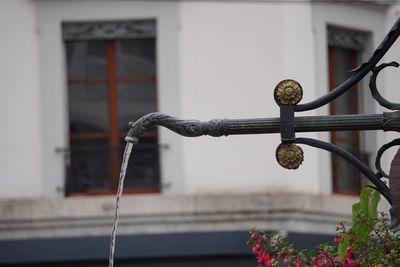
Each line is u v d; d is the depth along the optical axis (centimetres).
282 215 2434
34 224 2434
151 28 2475
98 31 2469
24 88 2470
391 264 783
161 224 2431
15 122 2469
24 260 2414
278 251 824
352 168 2462
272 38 2461
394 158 693
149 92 2477
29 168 2461
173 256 2420
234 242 2423
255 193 2441
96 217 2430
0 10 2472
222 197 2438
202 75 2472
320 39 2445
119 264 2428
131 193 2447
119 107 2469
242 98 2469
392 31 713
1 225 2434
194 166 2455
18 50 2470
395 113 710
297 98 714
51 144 2464
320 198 2427
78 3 2461
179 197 2434
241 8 2470
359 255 799
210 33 2473
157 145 2453
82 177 2461
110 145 2461
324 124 713
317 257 813
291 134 714
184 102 2470
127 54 2477
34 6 2467
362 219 796
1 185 2461
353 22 2489
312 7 2444
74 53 2475
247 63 2467
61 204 2433
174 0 2467
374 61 716
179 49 2473
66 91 2475
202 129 729
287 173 2453
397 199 690
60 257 2411
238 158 2459
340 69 2488
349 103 2448
